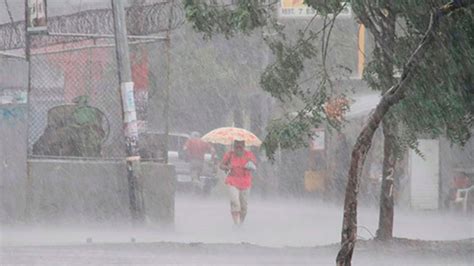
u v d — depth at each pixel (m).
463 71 21.42
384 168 28.45
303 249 28.55
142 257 26.14
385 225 28.72
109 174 33.38
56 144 33.38
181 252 27.27
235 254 27.19
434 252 27.36
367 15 25.61
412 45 25.33
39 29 32.38
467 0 17.38
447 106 24.55
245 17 27.19
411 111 25.06
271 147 28.94
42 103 33.53
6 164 33.16
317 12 28.20
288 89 30.12
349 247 16.19
